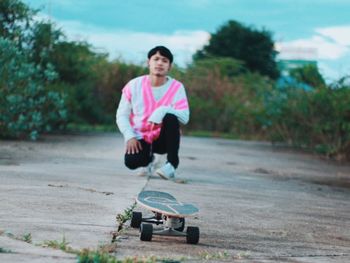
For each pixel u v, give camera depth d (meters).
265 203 7.26
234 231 5.45
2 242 4.29
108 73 25.58
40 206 5.77
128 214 5.48
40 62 15.92
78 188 7.01
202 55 50.97
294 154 16.64
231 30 52.47
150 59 8.41
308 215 6.71
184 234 4.80
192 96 27.23
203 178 9.36
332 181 10.81
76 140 15.39
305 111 18.05
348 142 16.27
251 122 24.55
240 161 13.16
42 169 8.73
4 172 8.08
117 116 8.48
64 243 4.30
